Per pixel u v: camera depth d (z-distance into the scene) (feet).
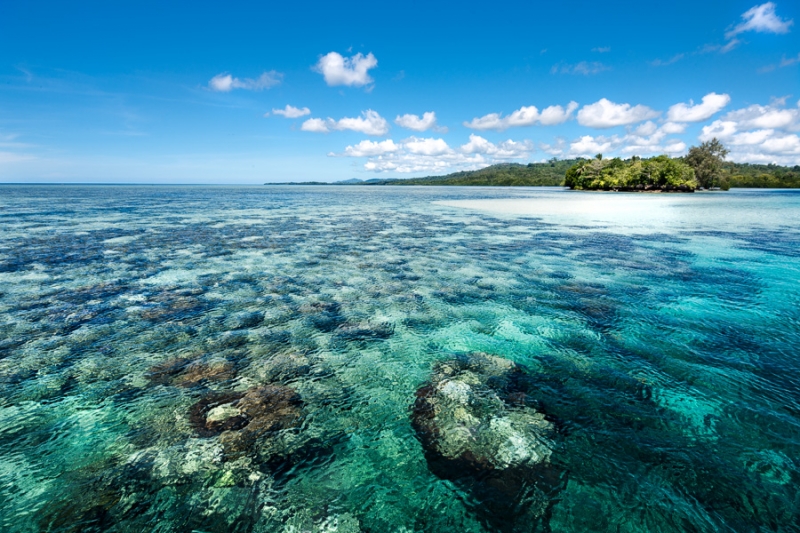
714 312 30.40
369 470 13.82
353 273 43.57
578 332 26.63
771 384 19.65
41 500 12.33
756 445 15.02
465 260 50.78
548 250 58.23
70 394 18.45
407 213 129.29
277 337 25.67
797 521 11.60
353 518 11.87
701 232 79.10
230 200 212.43
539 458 14.37
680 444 15.08
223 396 18.44
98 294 34.50
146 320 28.32
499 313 30.48
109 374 20.40
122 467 13.78
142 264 46.96
